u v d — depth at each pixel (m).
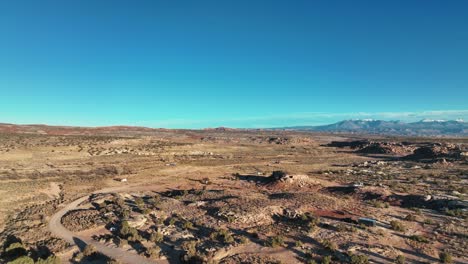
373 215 43.19
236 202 47.56
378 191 57.06
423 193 56.97
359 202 51.53
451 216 43.53
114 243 34.16
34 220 42.75
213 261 28.72
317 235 34.94
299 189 64.19
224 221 40.09
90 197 57.19
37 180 69.31
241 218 40.22
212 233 35.31
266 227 38.19
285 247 32.12
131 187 67.19
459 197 53.12
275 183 67.31
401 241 33.97
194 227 38.84
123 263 29.27
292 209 44.19
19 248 32.25
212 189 63.50
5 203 50.50
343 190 61.06
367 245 32.06
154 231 37.03
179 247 32.69
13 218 44.28
